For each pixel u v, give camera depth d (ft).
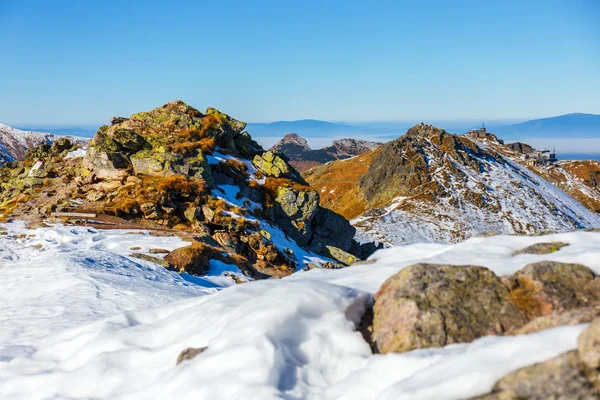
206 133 170.40
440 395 18.58
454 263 29.17
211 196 137.59
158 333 30.30
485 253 31.19
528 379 17.61
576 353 17.61
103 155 144.05
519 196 547.08
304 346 24.47
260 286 32.91
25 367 30.40
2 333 47.96
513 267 27.04
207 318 29.30
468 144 643.86
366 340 24.95
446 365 20.17
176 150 148.46
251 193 154.40
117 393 25.53
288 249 131.13
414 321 23.67
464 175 563.89
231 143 178.70
